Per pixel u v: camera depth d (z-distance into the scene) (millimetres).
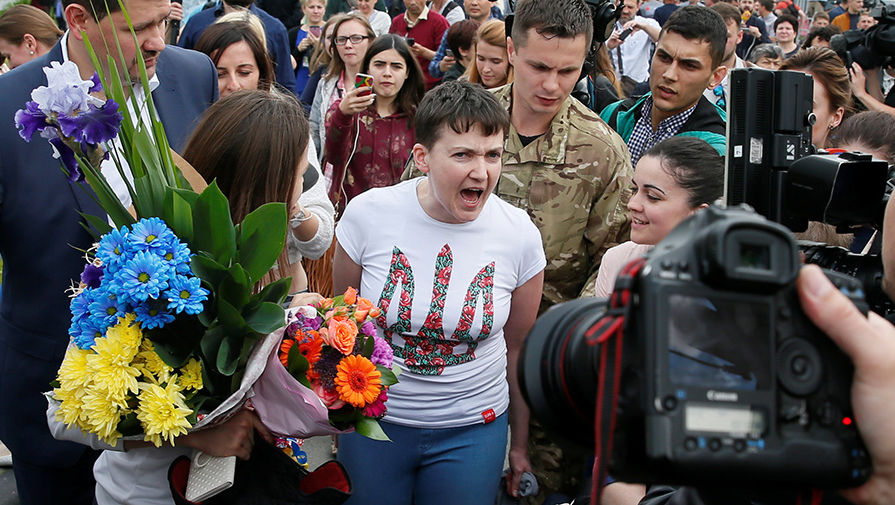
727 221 819
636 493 2113
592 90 4281
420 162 2422
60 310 2439
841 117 3848
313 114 5859
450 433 2480
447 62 6512
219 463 1836
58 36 4355
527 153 2951
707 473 809
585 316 1011
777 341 848
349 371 1900
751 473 819
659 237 2434
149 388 1699
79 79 1804
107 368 1664
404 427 2463
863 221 1652
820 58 3812
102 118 1773
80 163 1824
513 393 2818
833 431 853
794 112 1863
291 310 2004
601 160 2924
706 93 4445
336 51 5703
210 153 2119
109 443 1752
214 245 1816
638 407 825
